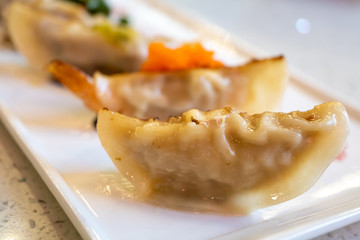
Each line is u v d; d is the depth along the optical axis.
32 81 0.31
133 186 0.23
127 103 0.28
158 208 0.22
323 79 0.37
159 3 0.43
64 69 0.28
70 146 0.26
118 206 0.22
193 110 0.22
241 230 0.21
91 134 0.27
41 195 0.23
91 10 0.35
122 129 0.22
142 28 0.37
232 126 0.22
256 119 0.22
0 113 0.26
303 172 0.22
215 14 0.49
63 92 0.31
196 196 0.22
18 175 0.24
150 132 0.22
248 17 0.49
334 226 0.21
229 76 0.28
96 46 0.32
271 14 0.51
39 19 0.32
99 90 0.27
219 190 0.22
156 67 0.29
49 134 0.27
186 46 0.29
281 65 0.28
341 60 0.40
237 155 0.22
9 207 0.22
